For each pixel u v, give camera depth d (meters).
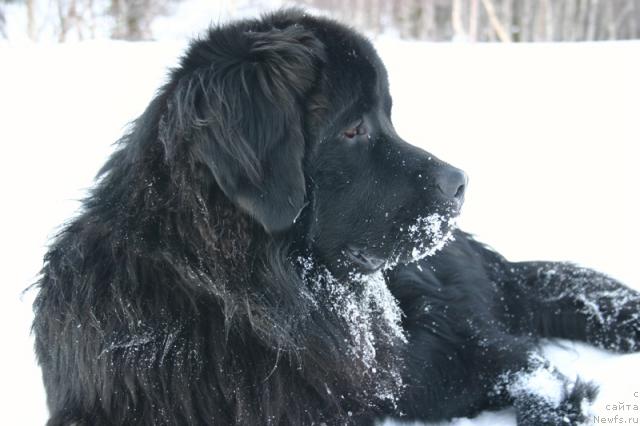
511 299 3.69
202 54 2.51
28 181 5.77
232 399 2.41
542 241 4.59
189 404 2.38
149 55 8.87
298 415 2.50
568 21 20.30
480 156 6.23
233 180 2.23
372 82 2.65
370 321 2.78
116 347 2.36
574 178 5.60
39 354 2.74
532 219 4.94
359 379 2.68
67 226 2.66
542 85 7.97
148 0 17.45
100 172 2.70
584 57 8.80
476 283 3.48
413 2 20.73
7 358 3.55
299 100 2.45
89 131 6.70
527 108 7.34
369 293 2.79
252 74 2.36
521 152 6.27
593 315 3.47
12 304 4.08
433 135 6.76
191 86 2.36
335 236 2.61
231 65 2.39
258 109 2.32
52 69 8.38
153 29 17.50
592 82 7.86
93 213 2.54
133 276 2.36
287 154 2.32
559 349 3.49
